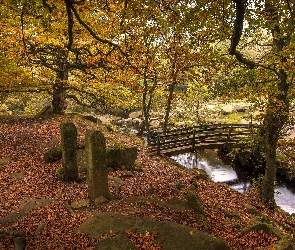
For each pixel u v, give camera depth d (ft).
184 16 25.14
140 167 43.01
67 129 35.09
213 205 33.88
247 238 25.54
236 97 35.14
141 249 20.33
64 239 22.16
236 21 24.76
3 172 36.68
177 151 57.00
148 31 28.86
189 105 84.28
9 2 23.40
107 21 34.45
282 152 61.05
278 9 23.06
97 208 28.09
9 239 21.71
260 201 45.29
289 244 24.11
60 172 36.55
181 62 32.40
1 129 50.78
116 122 98.78
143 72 38.55
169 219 25.76
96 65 39.37
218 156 69.36
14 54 39.45
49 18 26.73
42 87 52.95
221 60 31.91
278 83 35.73
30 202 29.60
